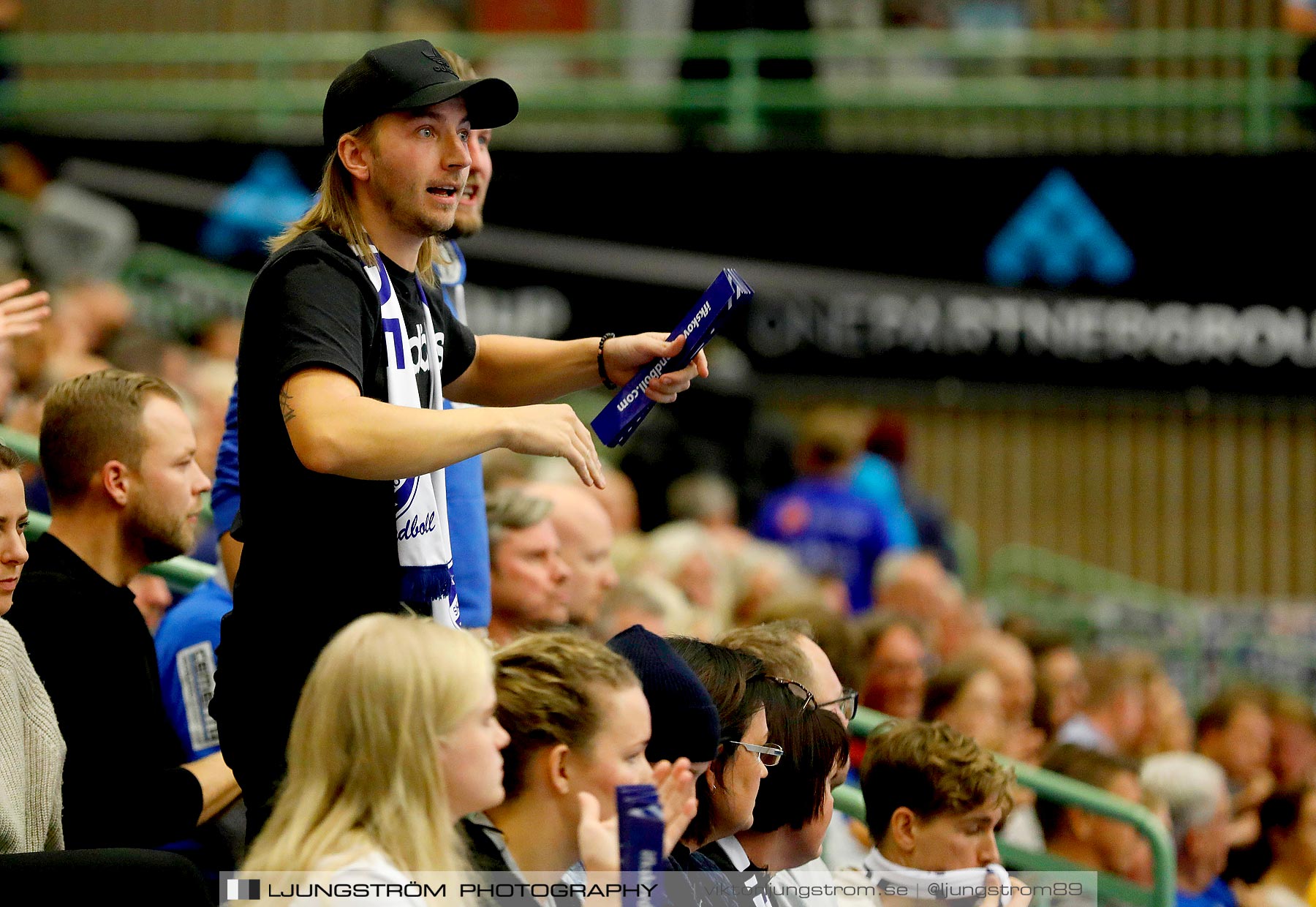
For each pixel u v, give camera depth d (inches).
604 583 708.0
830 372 1509.6
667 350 443.2
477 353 455.8
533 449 359.6
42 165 1477.6
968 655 797.9
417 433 350.6
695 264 1502.2
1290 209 1482.5
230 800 488.7
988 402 1561.3
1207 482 1647.4
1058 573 1641.2
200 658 550.3
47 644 473.7
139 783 474.3
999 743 781.9
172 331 1441.9
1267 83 1556.3
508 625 649.6
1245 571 1644.9
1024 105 1576.0
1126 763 735.1
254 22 1723.7
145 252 1471.5
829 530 1258.6
